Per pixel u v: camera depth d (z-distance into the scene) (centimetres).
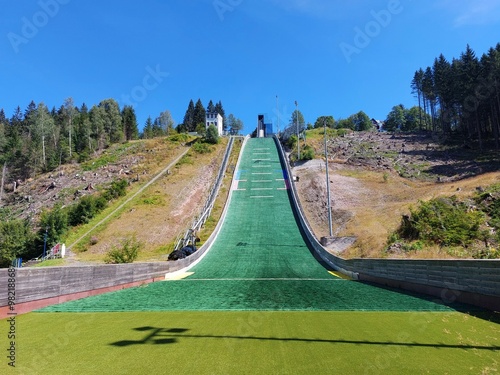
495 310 833
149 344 588
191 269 2266
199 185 5025
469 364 477
